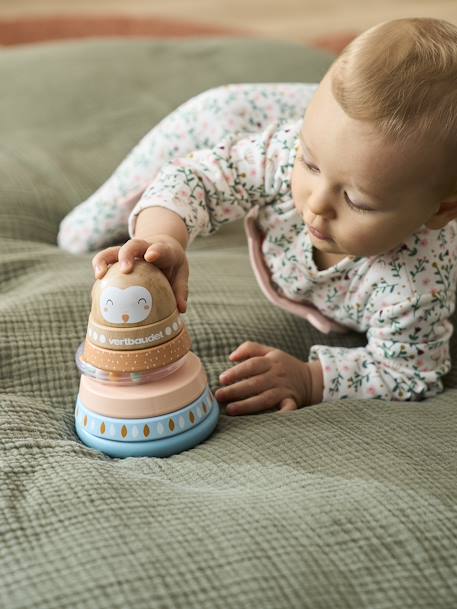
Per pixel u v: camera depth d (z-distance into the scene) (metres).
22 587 0.52
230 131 1.05
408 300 0.83
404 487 0.62
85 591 0.51
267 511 0.59
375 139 0.69
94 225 1.11
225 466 0.68
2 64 1.64
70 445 0.70
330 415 0.75
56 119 1.46
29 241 1.12
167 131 1.08
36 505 0.60
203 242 1.18
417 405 0.80
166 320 0.70
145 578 0.52
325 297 0.91
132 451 0.71
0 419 0.71
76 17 2.48
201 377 0.75
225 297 0.95
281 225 0.89
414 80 0.69
